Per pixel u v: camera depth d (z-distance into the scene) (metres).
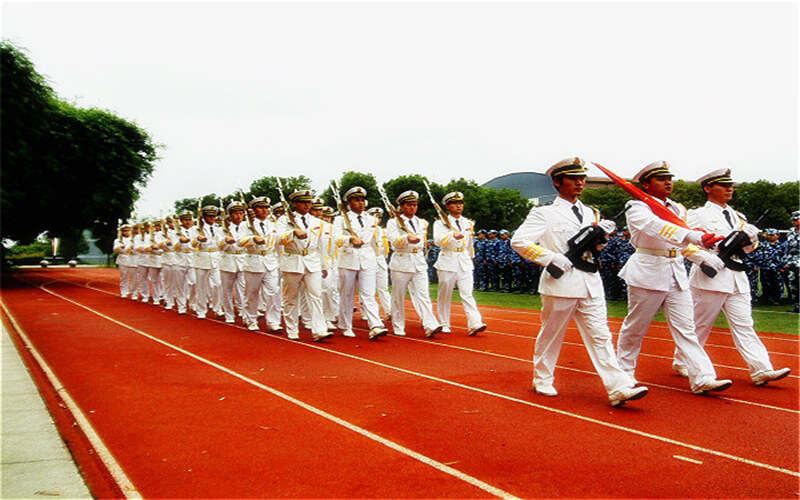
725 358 7.76
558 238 5.54
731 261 6.22
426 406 5.27
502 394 5.72
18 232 23.08
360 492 3.48
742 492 3.46
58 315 12.60
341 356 7.75
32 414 5.11
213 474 3.78
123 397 5.63
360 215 9.95
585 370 6.93
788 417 4.98
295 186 33.34
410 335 9.82
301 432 4.57
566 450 4.17
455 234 9.58
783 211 30.48
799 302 12.35
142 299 16.22
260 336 9.59
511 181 48.88
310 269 8.90
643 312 5.89
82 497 3.44
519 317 12.37
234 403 5.39
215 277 12.13
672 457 4.03
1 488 3.56
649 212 5.59
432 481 3.63
